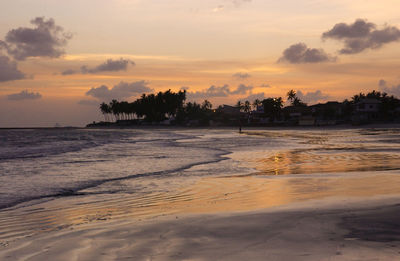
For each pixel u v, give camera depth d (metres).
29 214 8.00
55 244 5.30
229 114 193.38
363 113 125.06
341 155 22.97
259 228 5.71
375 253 4.27
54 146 40.09
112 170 16.67
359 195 8.82
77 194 10.66
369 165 16.89
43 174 15.35
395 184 10.66
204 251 4.64
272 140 48.91
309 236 5.10
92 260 4.48
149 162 20.45
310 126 131.00
